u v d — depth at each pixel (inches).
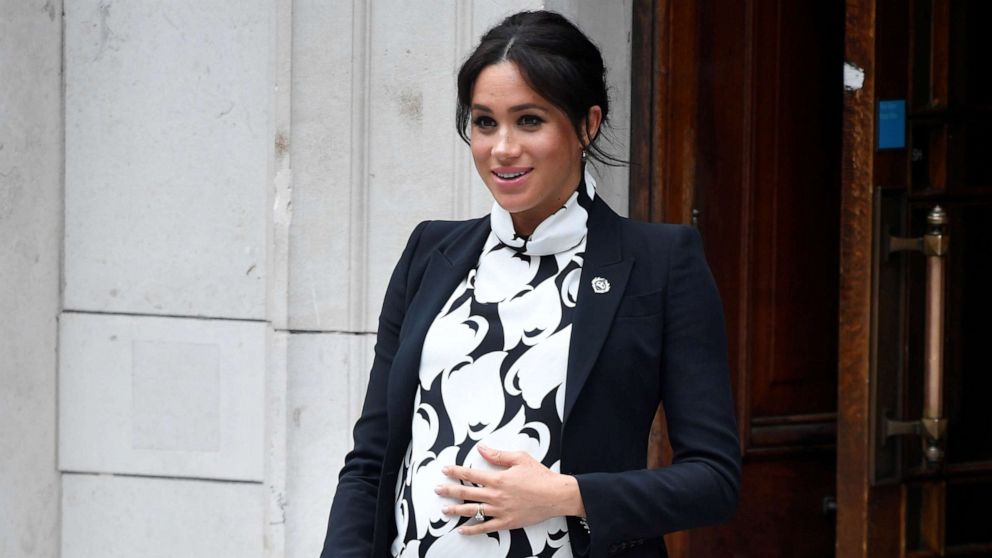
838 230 411.5
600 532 205.8
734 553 408.8
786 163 403.5
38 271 378.6
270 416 372.2
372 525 229.8
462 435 215.9
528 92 211.6
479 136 217.8
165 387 380.8
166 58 374.3
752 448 407.2
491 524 207.5
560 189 220.2
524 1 351.9
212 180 373.7
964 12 350.6
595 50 219.5
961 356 359.6
